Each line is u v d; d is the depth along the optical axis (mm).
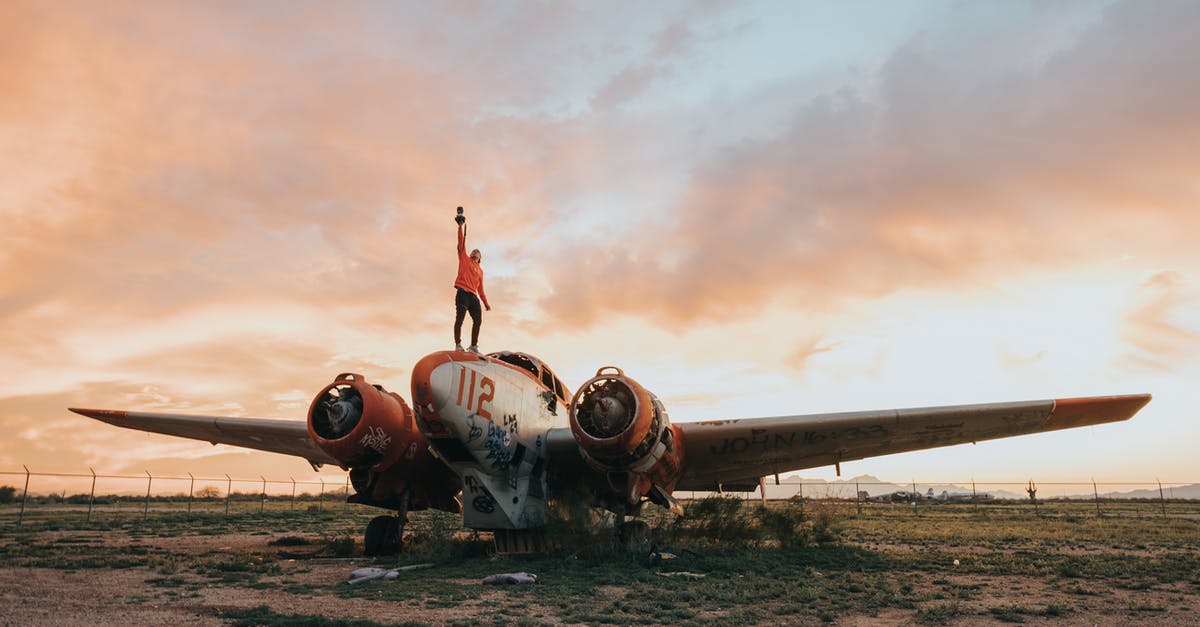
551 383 13250
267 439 15102
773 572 9648
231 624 5922
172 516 26297
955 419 11789
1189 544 15289
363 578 8609
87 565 9945
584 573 9438
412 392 10156
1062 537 17062
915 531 19266
